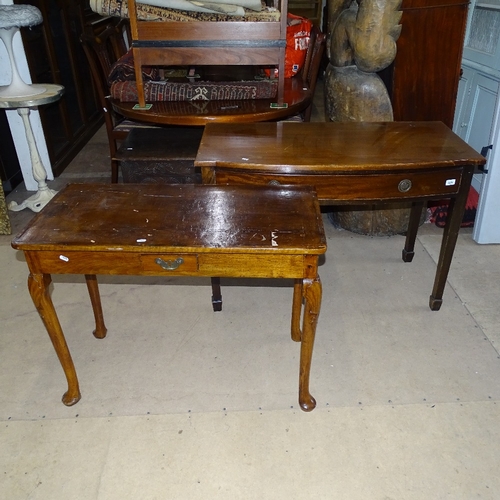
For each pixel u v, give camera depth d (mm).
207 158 1645
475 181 2900
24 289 2242
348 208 2592
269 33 2141
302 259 1303
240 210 1446
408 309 2074
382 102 2283
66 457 1466
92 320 2043
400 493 1353
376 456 1453
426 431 1528
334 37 2299
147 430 1544
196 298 2174
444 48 2250
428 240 2586
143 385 1712
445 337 1915
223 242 1286
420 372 1749
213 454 1467
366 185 1639
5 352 1867
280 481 1389
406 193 1671
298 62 2775
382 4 2018
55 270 1350
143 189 1579
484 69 2715
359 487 1369
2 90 2654
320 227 1356
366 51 2125
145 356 1843
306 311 1394
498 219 2439
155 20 2131
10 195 3174
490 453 1458
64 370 1572
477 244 2523
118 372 1770
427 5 2139
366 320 2010
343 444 1491
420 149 1708
